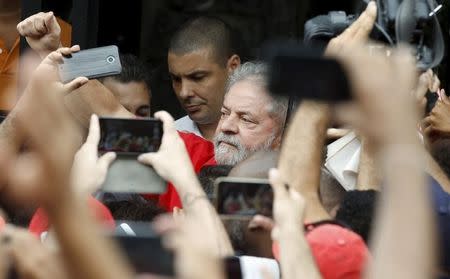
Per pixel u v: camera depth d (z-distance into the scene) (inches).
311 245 275.0
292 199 239.6
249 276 270.7
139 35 529.3
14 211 323.3
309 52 174.4
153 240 193.6
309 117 286.7
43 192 163.8
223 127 403.5
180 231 179.3
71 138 168.9
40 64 371.6
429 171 330.3
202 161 442.0
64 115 166.1
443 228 303.1
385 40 362.0
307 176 284.7
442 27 487.5
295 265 232.7
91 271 165.2
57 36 398.9
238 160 399.9
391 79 164.2
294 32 665.0
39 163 163.6
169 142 283.6
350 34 283.3
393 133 164.7
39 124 163.2
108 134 287.3
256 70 406.9
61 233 164.4
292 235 235.1
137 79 456.8
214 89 483.5
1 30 482.9
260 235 298.5
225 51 484.7
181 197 276.2
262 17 674.8
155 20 652.7
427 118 372.8
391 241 167.6
